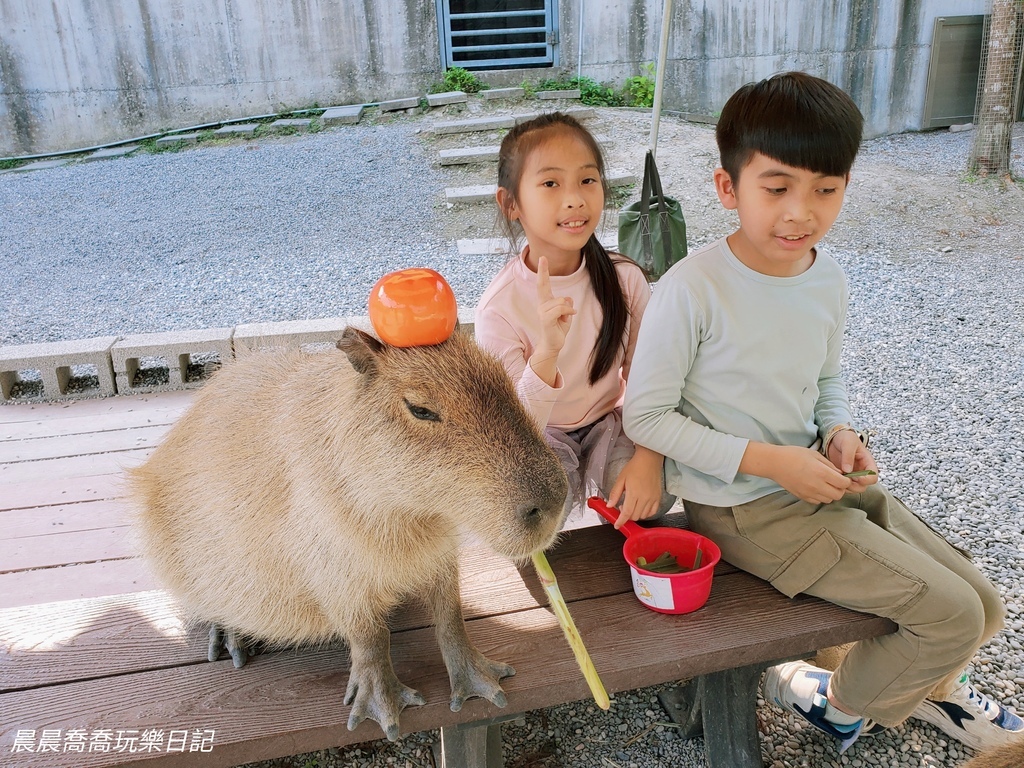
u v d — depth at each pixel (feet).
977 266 24.53
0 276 26.08
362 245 27.27
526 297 8.13
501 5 45.65
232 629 6.88
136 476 7.47
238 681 6.64
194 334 16.96
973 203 29.89
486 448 5.31
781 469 6.82
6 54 40.01
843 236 27.35
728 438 7.03
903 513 7.88
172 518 7.00
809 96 6.33
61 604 7.56
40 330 21.59
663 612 7.14
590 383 8.26
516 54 46.52
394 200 31.24
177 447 7.17
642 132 36.65
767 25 41.39
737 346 7.11
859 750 8.71
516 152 7.73
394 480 5.54
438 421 5.40
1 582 10.63
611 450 8.27
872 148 38.93
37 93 40.88
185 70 41.83
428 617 7.37
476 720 6.55
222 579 6.61
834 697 7.82
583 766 8.68
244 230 29.19
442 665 6.77
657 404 7.16
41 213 32.19
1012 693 9.24
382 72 42.96
